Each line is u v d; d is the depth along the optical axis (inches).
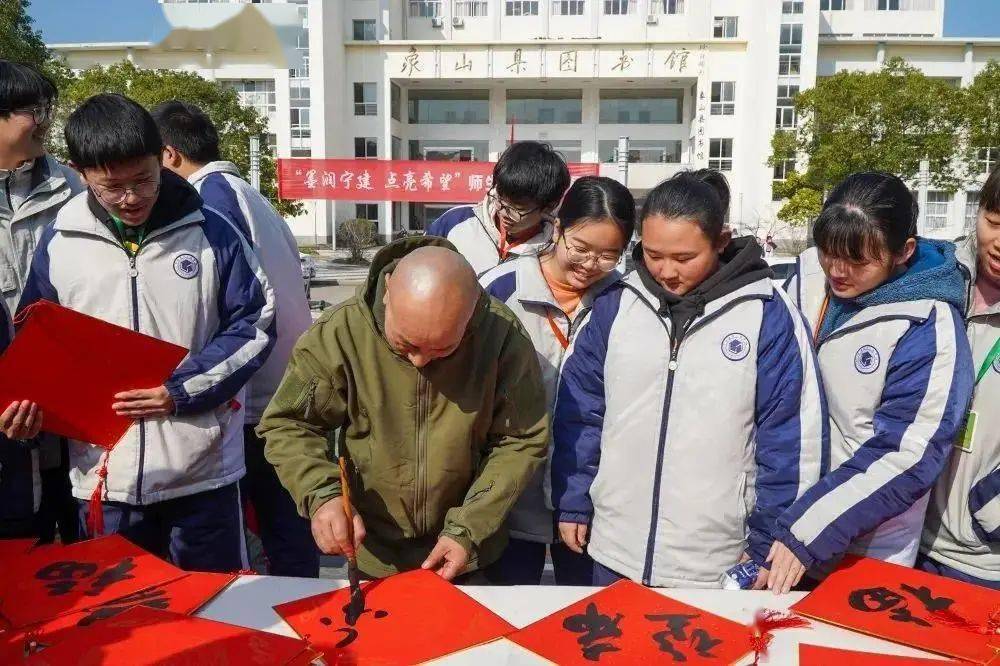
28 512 76.8
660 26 1080.8
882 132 623.8
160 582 56.1
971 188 760.3
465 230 97.8
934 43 995.3
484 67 1055.6
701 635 49.6
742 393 61.6
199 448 72.4
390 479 60.8
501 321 60.3
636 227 72.0
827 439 60.8
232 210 91.4
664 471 63.9
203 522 74.9
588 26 1096.8
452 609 52.0
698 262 61.1
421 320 48.3
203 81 645.9
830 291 69.6
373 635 49.2
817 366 62.6
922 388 58.1
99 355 61.6
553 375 78.7
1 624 49.4
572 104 1130.7
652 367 64.0
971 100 586.9
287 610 52.6
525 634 49.6
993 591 54.6
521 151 84.0
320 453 58.6
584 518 69.4
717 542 63.2
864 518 56.0
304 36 998.4
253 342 74.1
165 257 71.4
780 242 876.0
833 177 636.1
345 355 57.7
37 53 504.7
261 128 689.6
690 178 62.7
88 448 71.5
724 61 1020.5
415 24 1127.6
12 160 76.9
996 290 62.9
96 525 67.5
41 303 57.6
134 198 65.1
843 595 54.2
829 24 1080.2
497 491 58.4
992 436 61.6
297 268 102.7
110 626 48.9
